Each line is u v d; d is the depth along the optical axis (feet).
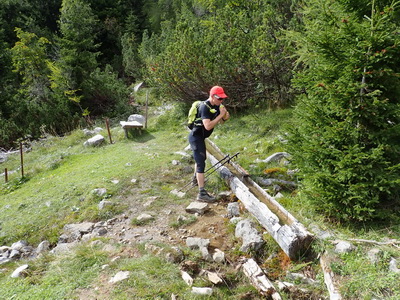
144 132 33.76
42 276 11.63
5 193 23.54
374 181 11.34
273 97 30.55
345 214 12.12
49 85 56.24
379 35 10.55
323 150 12.23
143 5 114.73
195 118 15.97
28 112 46.50
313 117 13.00
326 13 12.60
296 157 13.74
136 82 70.13
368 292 9.23
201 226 14.33
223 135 27.53
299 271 10.99
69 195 19.19
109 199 17.76
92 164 24.72
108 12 94.07
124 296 9.89
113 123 44.37
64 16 51.44
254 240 12.36
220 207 15.97
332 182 12.13
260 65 28.53
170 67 34.65
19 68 59.00
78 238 14.65
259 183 17.12
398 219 11.90
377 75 11.15
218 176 18.69
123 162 23.80
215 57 31.86
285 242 11.39
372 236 11.44
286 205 14.42
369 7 12.32
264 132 25.57
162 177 20.27
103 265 11.61
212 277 10.69
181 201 16.90
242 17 35.29
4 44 56.03
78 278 11.07
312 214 13.33
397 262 9.93
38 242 15.11
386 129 11.52
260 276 10.52
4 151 40.88
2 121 43.70
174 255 11.70
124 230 14.53
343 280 9.84
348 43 11.63
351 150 11.55
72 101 50.14
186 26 37.29
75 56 49.93
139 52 75.82
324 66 12.34
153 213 15.83
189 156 23.00
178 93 36.11
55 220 16.71
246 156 21.86
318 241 11.41
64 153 29.81
